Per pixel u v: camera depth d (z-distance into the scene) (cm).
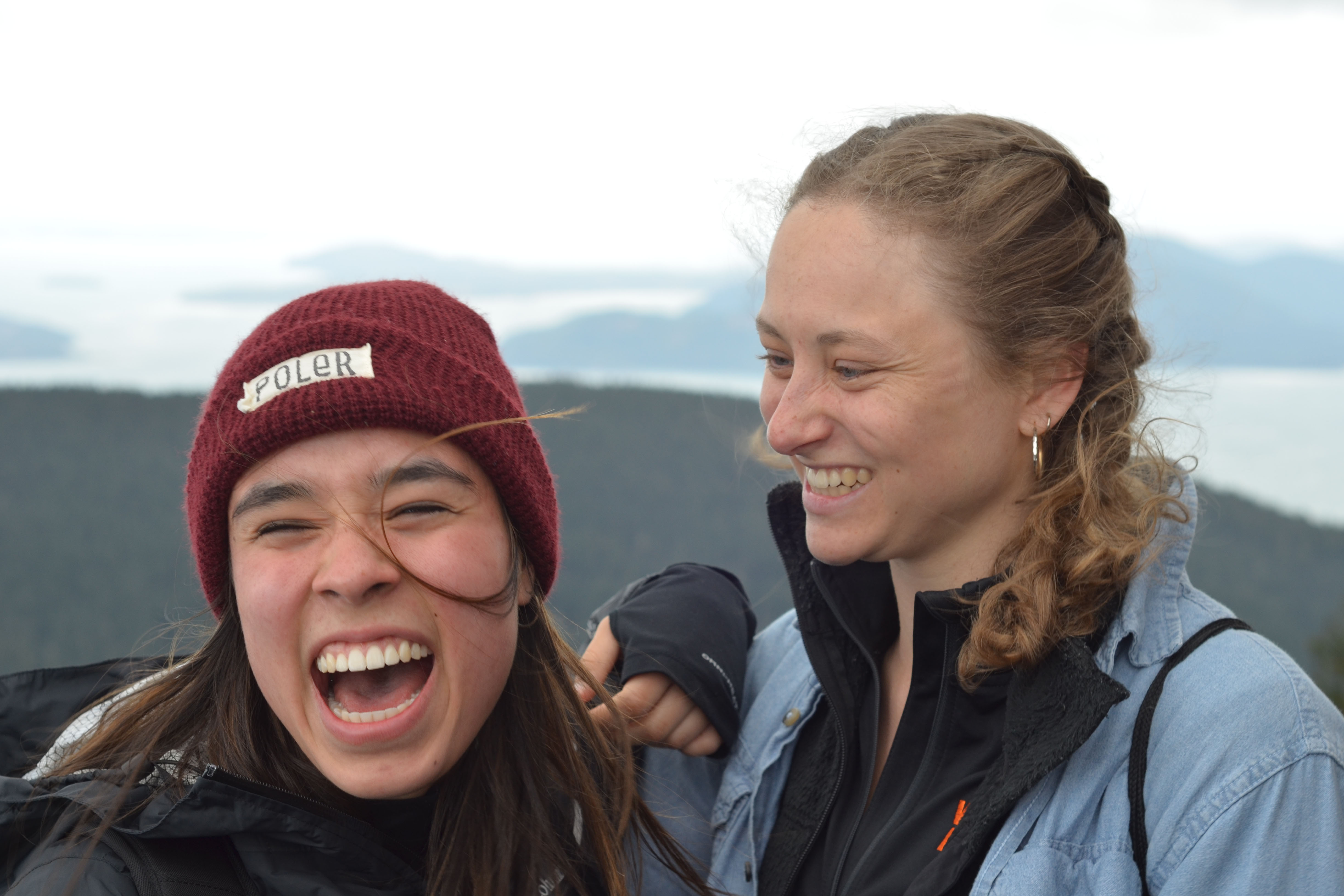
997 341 104
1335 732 95
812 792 126
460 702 102
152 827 92
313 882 99
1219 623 103
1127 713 101
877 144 113
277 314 107
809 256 107
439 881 106
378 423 97
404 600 98
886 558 113
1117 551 100
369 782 99
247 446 96
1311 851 91
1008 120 117
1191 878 92
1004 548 109
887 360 104
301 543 98
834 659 125
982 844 102
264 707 109
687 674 132
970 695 111
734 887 130
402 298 110
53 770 107
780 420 110
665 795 148
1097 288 109
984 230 103
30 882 89
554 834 115
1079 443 107
